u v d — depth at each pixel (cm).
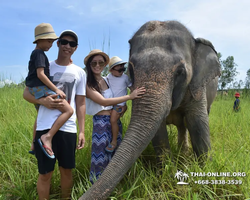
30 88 249
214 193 258
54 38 246
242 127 532
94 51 299
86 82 300
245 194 257
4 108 602
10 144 367
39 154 250
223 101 1062
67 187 278
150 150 402
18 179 298
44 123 250
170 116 385
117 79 322
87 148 367
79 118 279
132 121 259
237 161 314
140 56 284
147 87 264
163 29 309
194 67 332
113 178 223
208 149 349
